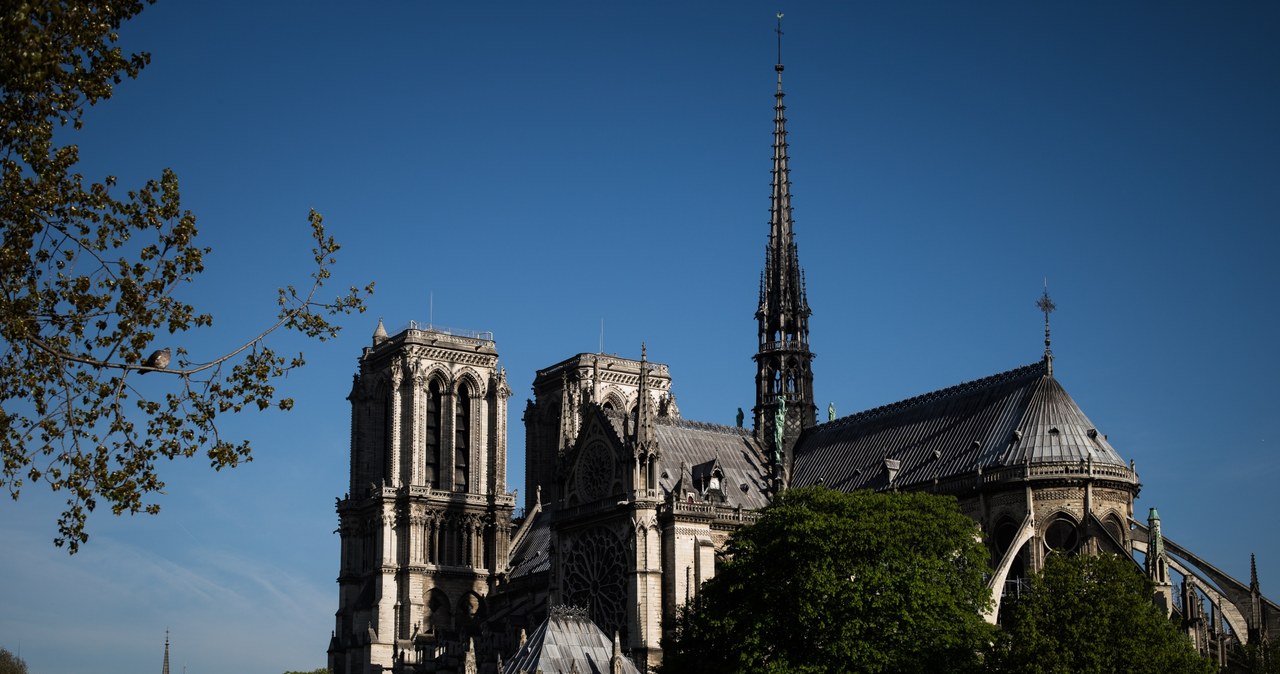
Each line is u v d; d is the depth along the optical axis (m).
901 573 120.81
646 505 169.50
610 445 180.38
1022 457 156.88
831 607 118.50
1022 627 117.50
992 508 158.62
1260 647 145.12
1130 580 122.44
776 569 123.62
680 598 166.62
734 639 123.69
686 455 184.00
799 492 132.12
